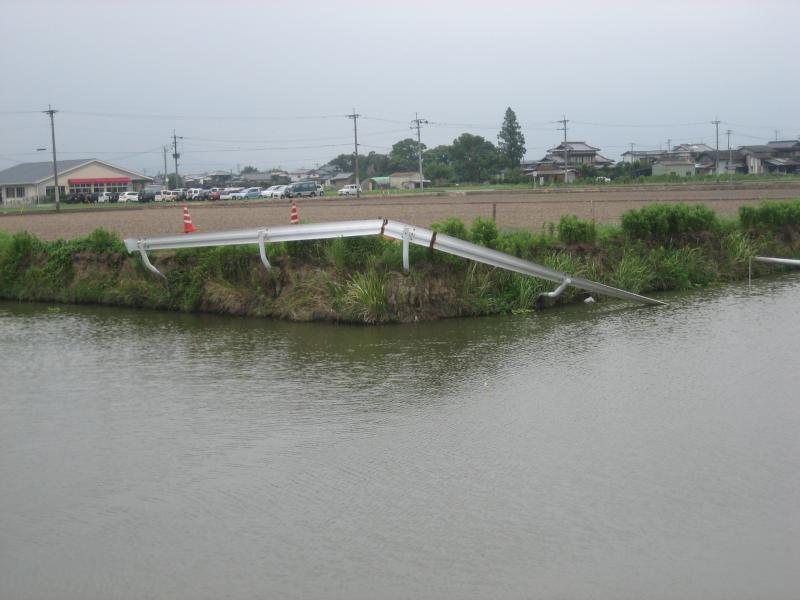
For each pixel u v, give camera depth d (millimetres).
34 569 7633
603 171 114062
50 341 17141
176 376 13992
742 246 25406
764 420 11078
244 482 9406
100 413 12055
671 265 23094
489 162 127438
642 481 9125
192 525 8398
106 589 7246
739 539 7793
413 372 13820
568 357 14680
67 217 50531
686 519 8211
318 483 9289
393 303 18438
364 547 7801
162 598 7074
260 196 93438
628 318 18422
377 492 8992
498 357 14766
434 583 7137
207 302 20328
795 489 8875
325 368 14242
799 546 7645
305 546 7859
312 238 19047
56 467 10055
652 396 12211
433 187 118875
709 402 11883
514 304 19609
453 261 19422
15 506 8984
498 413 11555
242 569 7492
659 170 119438
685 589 6961
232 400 12484
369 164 177125
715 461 9664
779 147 126875
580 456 9875
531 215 39250
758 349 15031
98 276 22453
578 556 7527
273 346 16094
